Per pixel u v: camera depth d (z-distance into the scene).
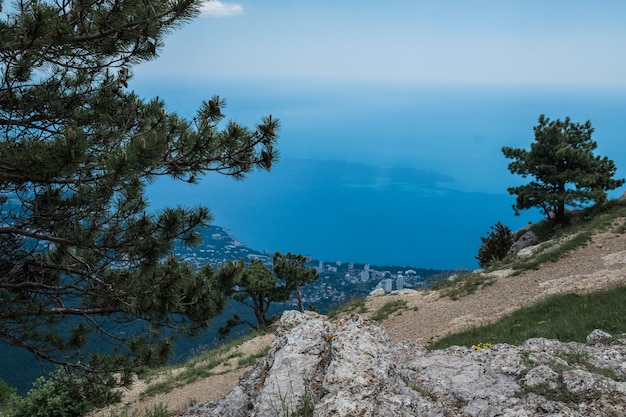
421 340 18.16
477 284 23.39
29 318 9.36
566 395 5.50
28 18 7.18
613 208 31.52
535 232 34.25
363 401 5.11
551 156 32.91
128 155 7.29
